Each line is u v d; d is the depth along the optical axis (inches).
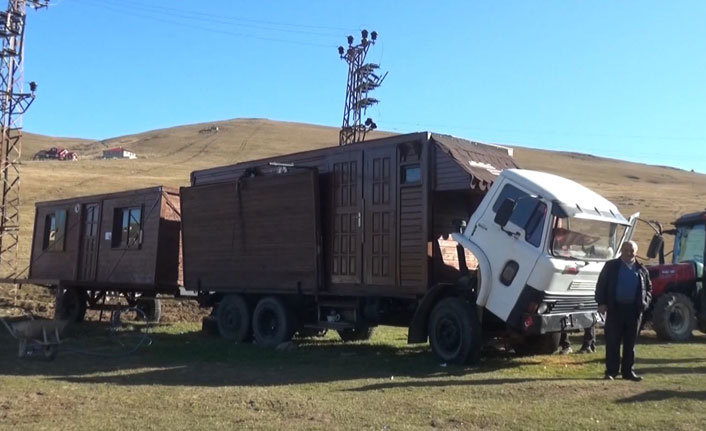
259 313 542.9
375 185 466.6
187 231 617.0
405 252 442.0
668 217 1975.9
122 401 302.2
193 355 476.4
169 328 668.7
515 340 448.8
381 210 460.1
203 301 620.1
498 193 413.1
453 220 446.9
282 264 525.7
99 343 544.4
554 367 406.3
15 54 1136.8
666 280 593.0
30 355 452.8
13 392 325.1
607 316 358.3
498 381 351.3
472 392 317.4
